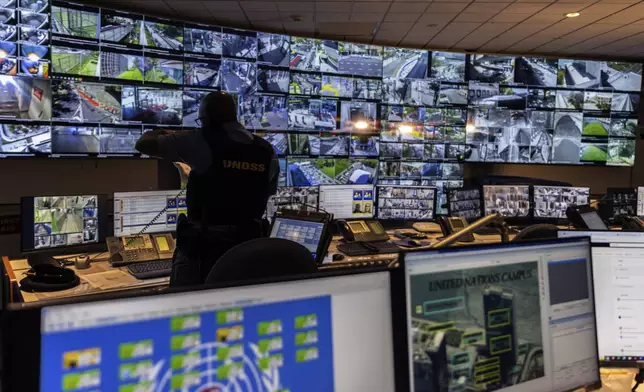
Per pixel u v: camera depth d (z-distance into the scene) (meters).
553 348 1.05
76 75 3.83
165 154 2.11
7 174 3.78
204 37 4.46
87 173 4.16
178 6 4.12
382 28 4.82
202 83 4.47
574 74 5.75
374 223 3.51
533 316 1.04
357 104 5.21
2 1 3.48
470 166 6.03
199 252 2.05
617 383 1.29
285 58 4.88
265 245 1.31
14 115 3.58
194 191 2.11
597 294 1.25
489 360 0.97
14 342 0.60
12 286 2.20
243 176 2.12
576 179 6.27
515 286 1.02
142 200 2.77
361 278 0.84
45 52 3.67
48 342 0.62
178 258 2.07
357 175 5.26
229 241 2.07
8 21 3.50
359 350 0.84
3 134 3.54
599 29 4.72
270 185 2.26
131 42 4.09
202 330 0.71
